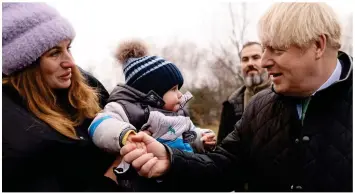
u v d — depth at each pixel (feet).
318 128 3.90
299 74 3.81
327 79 3.90
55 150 4.12
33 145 3.99
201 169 4.27
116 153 4.54
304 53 3.77
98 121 4.52
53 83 4.38
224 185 4.59
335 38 3.83
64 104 4.65
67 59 4.41
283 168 4.06
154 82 5.33
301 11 3.76
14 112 4.08
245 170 4.57
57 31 4.25
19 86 4.32
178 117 5.28
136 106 5.08
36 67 4.32
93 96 4.98
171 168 4.07
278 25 3.78
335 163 3.83
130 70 5.43
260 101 4.42
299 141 3.97
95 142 4.49
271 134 4.18
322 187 3.86
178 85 5.62
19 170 3.92
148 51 5.68
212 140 5.64
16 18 4.14
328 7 3.88
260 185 4.27
